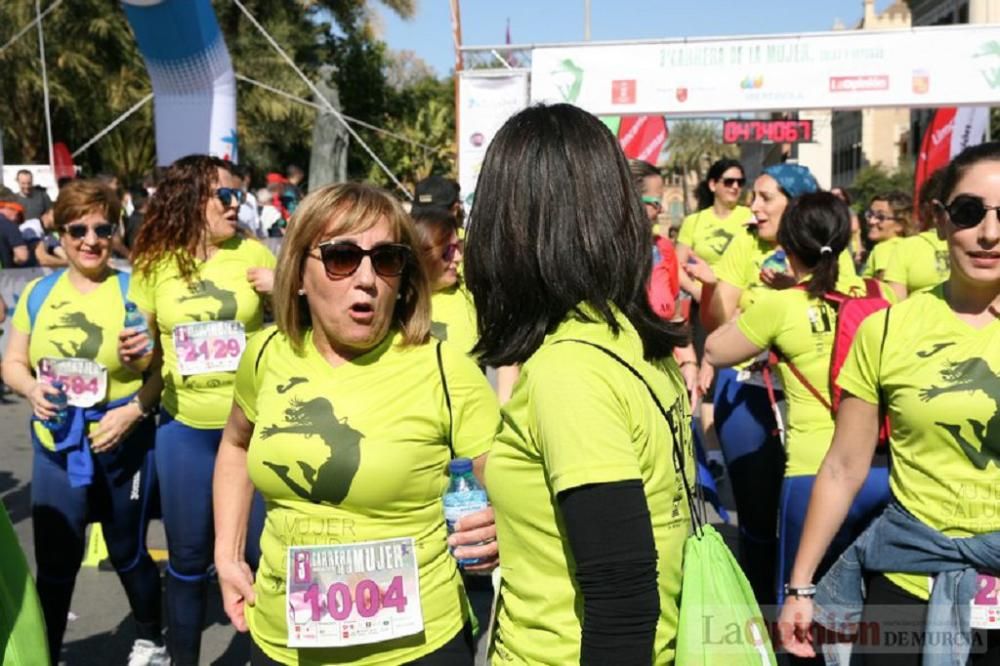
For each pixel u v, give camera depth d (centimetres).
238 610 279
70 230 396
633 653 159
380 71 3716
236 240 423
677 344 188
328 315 251
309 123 3194
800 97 1194
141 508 406
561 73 1232
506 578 189
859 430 265
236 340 402
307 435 250
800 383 364
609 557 161
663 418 181
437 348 260
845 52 1180
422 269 261
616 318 180
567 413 167
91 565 560
